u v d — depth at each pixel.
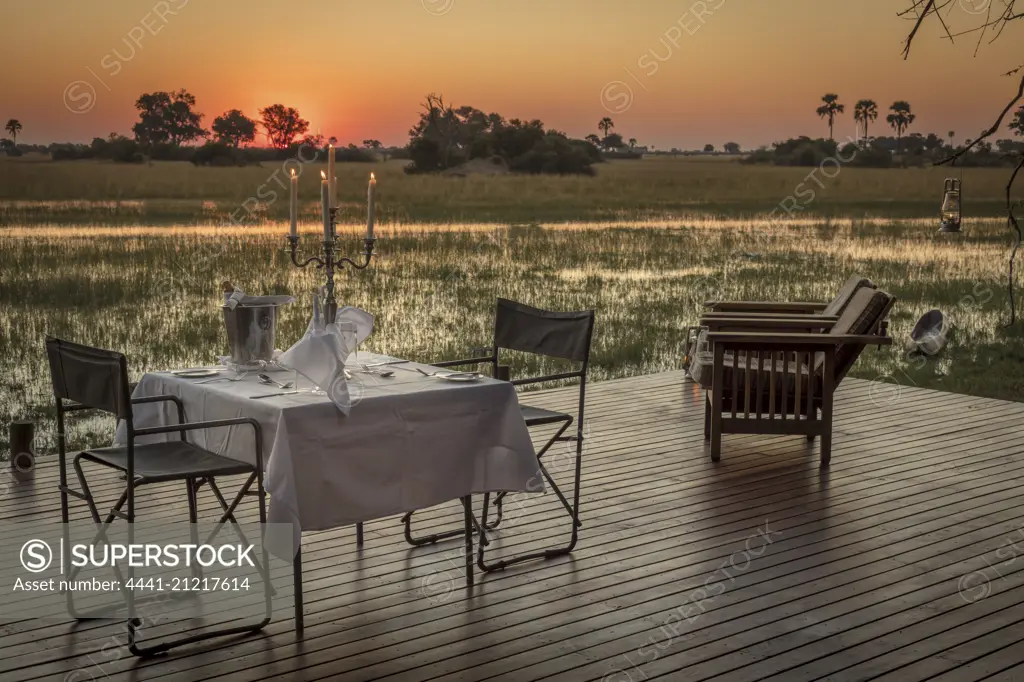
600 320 11.82
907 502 4.89
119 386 3.07
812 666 3.11
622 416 6.88
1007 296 13.63
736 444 6.14
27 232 22.36
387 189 46.16
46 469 5.42
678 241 23.05
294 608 3.52
